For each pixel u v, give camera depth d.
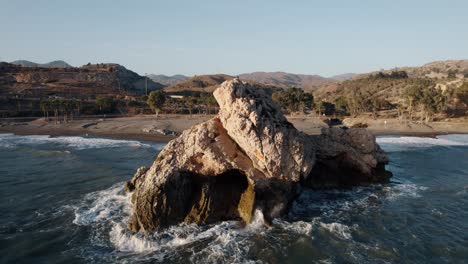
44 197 34.50
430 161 54.19
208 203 27.12
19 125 100.44
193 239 24.56
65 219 28.86
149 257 22.56
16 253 23.34
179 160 28.86
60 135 83.12
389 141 77.00
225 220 27.30
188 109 152.25
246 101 28.36
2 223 28.14
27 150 61.31
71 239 25.34
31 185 38.72
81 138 77.50
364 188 37.28
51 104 112.25
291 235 25.16
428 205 32.25
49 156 55.44
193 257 22.36
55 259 22.64
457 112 130.75
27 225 27.77
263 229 26.00
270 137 27.58
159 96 120.25
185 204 27.45
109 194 35.19
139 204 26.52
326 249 23.31
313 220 27.89
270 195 27.86
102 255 23.08
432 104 115.75
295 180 28.56
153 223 25.98
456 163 52.78
